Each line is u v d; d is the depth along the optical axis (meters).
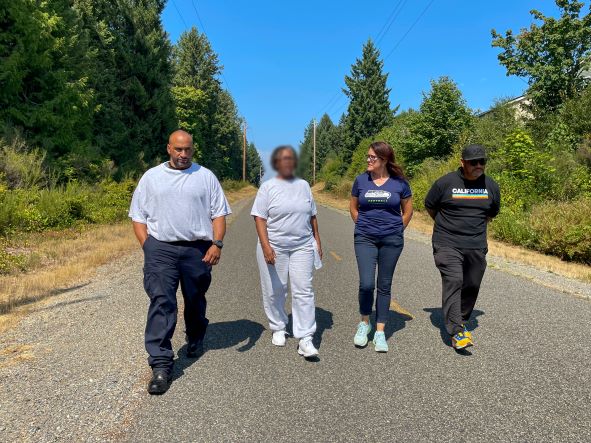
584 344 4.51
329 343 4.52
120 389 3.43
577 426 2.96
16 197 12.15
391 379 3.68
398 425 2.97
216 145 59.72
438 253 4.43
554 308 5.86
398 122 36.91
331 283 7.29
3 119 15.60
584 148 16.92
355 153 41.75
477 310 5.76
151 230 3.67
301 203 4.12
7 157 13.84
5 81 15.29
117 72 26.67
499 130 22.73
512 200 14.41
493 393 3.43
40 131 17.00
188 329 4.05
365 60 46.06
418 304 6.02
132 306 5.65
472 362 4.04
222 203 3.91
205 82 56.03
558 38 21.58
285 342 4.52
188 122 46.34
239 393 3.41
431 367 3.92
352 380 3.65
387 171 4.39
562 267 9.17
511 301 6.22
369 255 4.34
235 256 9.81
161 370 3.44
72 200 14.08
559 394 3.42
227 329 4.93
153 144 28.78
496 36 23.17
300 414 3.11
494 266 8.91
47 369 3.76
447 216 4.44
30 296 6.07
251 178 116.12
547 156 14.98
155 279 3.60
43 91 17.09
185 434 2.85
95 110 20.66
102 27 25.38
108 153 23.73
